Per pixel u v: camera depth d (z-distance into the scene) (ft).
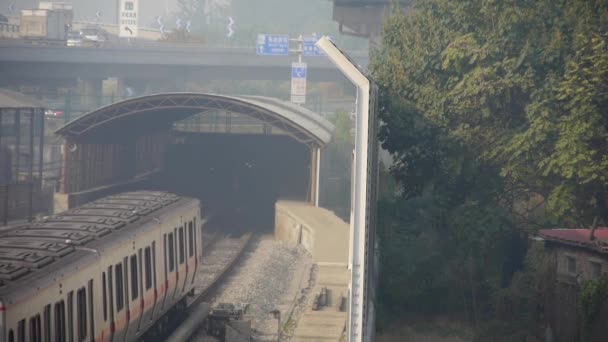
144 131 330.54
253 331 133.69
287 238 243.19
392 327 128.57
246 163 350.84
